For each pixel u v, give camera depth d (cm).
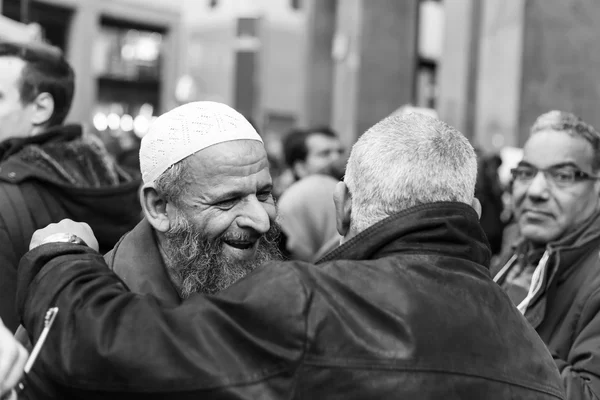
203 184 185
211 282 188
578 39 725
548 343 247
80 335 153
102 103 2352
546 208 264
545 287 248
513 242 298
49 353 155
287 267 157
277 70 2283
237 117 191
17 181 242
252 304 151
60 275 164
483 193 513
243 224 187
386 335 151
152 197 193
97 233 257
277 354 147
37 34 348
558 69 738
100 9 1688
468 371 152
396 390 147
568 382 202
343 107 1375
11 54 262
